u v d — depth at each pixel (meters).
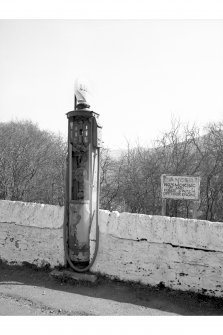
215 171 9.23
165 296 3.82
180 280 3.84
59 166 12.23
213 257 3.68
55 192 12.04
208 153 9.58
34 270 4.64
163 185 5.58
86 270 4.34
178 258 3.86
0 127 14.19
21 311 3.42
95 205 4.54
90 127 4.50
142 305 3.62
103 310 3.47
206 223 3.79
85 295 3.88
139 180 9.98
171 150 9.85
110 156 10.73
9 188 11.81
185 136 9.86
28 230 4.79
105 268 4.29
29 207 4.84
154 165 9.88
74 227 4.41
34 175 12.20
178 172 9.30
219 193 9.07
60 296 3.83
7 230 4.94
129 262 4.14
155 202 9.55
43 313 3.39
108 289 4.04
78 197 4.49
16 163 12.08
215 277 3.66
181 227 3.90
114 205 10.57
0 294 3.85
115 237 4.23
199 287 3.74
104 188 10.55
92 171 4.50
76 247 4.39
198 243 3.76
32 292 3.93
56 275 4.31
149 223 4.08
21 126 14.84
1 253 4.97
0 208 5.03
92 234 4.43
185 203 9.13
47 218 4.66
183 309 3.53
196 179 5.31
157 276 3.97
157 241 3.97
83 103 4.61
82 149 4.49
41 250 4.69
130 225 4.17
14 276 4.48
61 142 13.74
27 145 13.39
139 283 4.07
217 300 3.63
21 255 4.82
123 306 3.59
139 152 10.52
